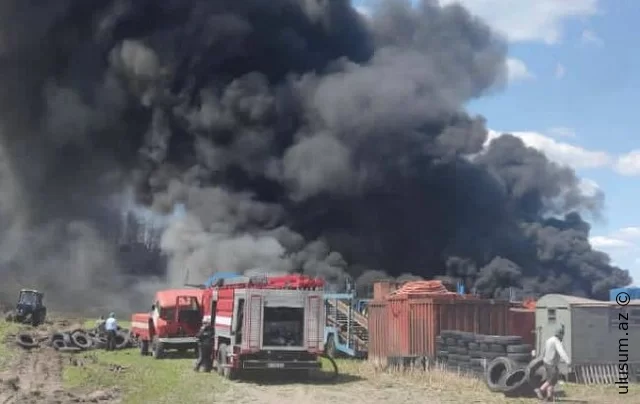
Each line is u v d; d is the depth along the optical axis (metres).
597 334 19.88
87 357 26.64
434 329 22.30
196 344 26.56
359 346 26.56
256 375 20.22
